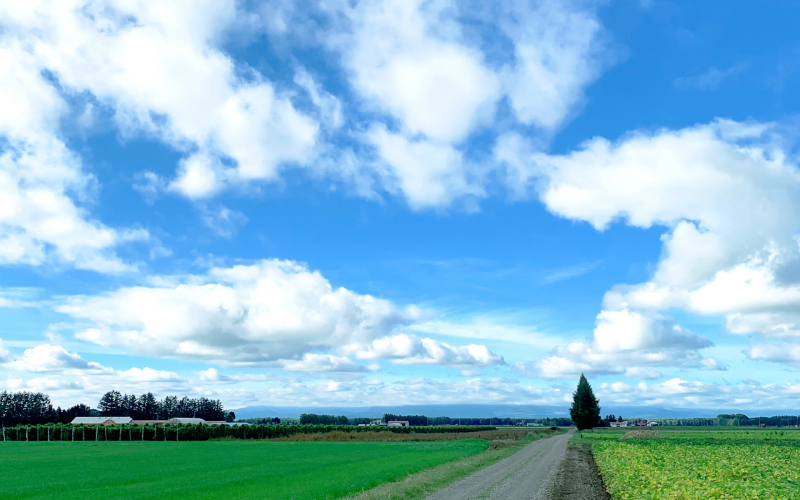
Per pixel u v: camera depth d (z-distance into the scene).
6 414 182.12
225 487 30.22
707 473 28.83
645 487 24.64
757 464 35.59
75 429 100.81
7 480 35.44
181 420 187.38
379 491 26.28
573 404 142.62
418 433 127.44
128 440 99.19
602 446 61.06
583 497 24.52
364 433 117.44
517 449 65.94
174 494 27.88
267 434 111.94
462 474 34.94
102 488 31.03
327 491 26.39
